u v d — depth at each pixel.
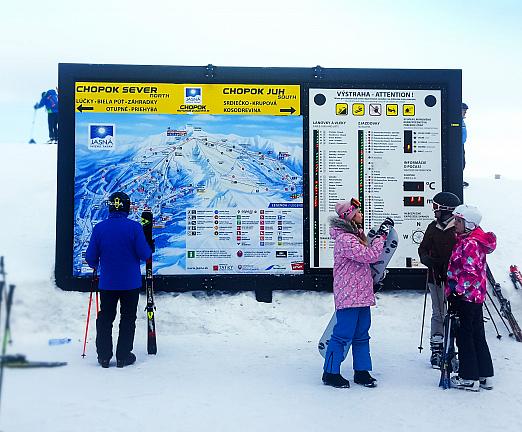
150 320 5.88
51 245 7.32
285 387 4.89
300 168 7.14
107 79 7.01
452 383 5.03
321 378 5.17
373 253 4.81
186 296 6.89
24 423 3.91
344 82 7.23
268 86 7.18
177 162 7.04
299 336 6.52
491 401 4.67
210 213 7.00
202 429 3.96
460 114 7.33
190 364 5.49
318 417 4.24
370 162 7.20
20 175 9.41
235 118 7.13
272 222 7.05
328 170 7.16
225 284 6.95
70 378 4.92
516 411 4.46
